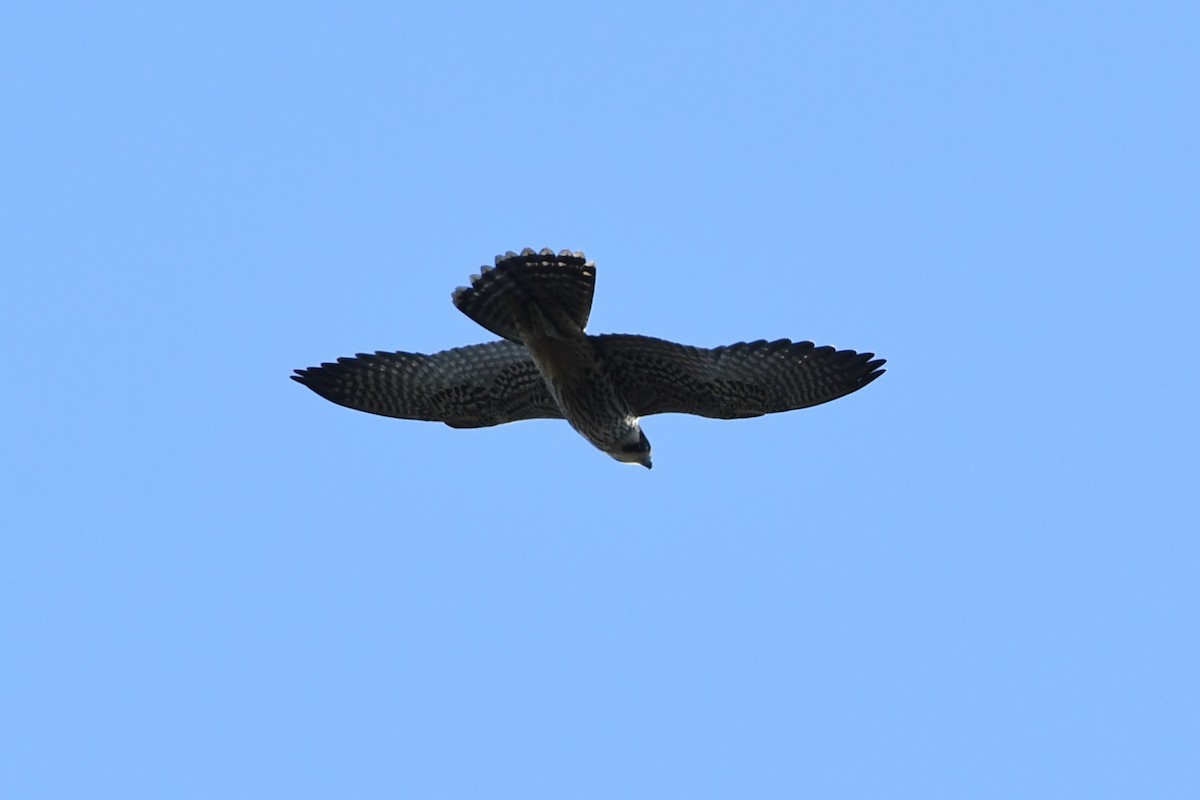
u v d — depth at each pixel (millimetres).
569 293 18078
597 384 18562
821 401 18859
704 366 18609
